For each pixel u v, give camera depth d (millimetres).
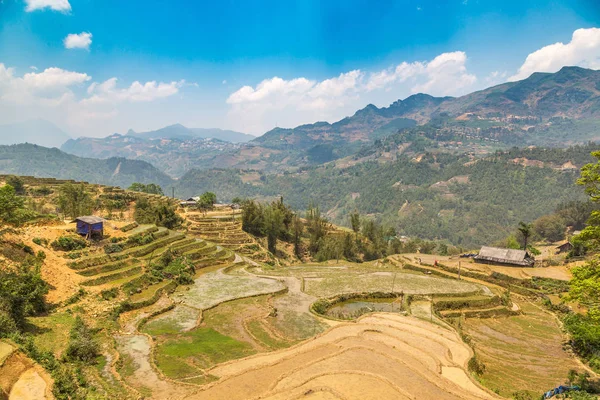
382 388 33406
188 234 110000
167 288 63594
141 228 82562
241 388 33125
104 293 52438
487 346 52438
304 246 136250
